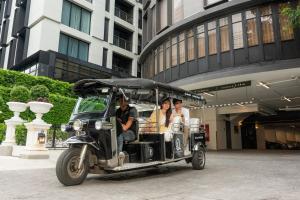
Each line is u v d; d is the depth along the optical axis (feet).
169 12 60.85
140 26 115.96
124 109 21.56
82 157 17.25
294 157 43.21
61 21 82.28
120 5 111.65
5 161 27.84
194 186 17.70
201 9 54.19
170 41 59.47
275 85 53.31
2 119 50.06
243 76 47.85
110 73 92.53
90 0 92.32
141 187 17.19
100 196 14.39
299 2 43.01
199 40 53.62
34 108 31.65
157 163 20.99
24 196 14.15
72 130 19.47
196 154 26.17
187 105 29.81
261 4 47.37
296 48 44.16
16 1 92.79
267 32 46.73
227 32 50.21
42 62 72.79
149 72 69.67
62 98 60.08
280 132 106.83
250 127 96.89
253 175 22.68
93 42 90.79
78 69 82.12
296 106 78.74
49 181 18.39
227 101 69.62
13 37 92.79
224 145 77.71
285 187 17.42
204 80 50.67
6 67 94.63
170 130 23.88
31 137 31.55
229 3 48.85
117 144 19.38
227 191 16.12
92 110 19.79
